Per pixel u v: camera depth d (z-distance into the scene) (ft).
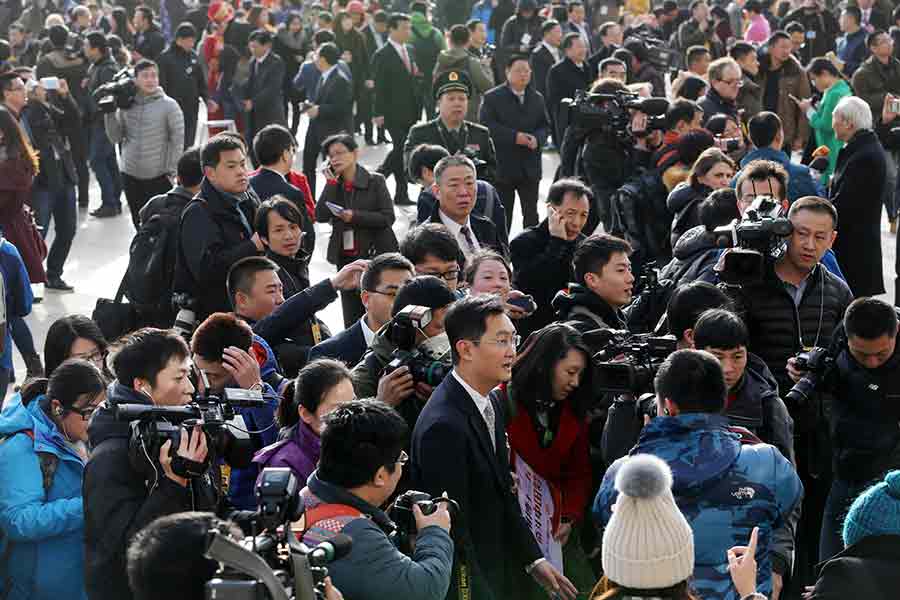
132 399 23.06
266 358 29.30
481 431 24.18
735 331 25.21
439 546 20.63
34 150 58.18
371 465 20.31
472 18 114.11
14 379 44.16
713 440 21.70
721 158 42.75
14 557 25.50
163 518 15.42
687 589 17.34
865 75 74.90
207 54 93.71
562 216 37.29
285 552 16.30
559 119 76.28
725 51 105.29
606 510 22.15
